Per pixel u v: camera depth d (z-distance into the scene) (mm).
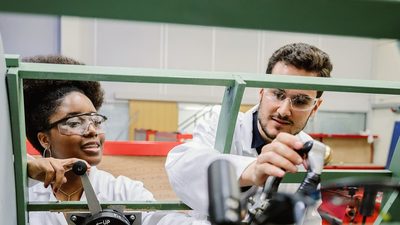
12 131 529
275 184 471
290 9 314
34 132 860
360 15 329
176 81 576
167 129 3902
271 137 930
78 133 813
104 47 3912
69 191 869
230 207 279
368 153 3756
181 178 632
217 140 697
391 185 422
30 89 806
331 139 3590
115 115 3848
